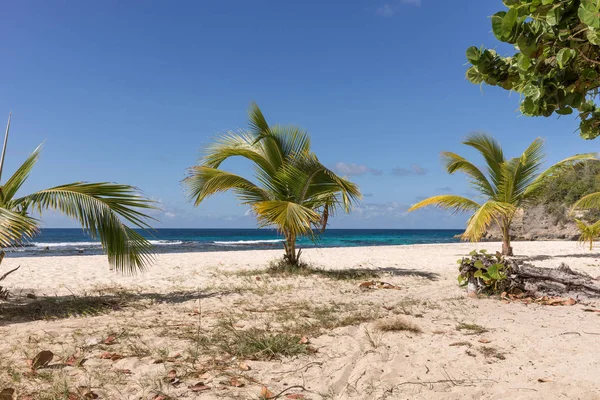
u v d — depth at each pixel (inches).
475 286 255.4
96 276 364.8
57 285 311.7
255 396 103.0
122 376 115.5
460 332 161.6
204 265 457.1
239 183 350.6
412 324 170.9
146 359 130.3
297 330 164.1
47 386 108.0
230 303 230.8
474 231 447.8
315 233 367.9
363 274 354.9
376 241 1710.1
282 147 365.4
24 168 225.1
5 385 108.3
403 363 126.3
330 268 419.8
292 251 385.7
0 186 212.8
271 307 215.9
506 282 249.8
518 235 1405.0
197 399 101.1
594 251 642.8
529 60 62.5
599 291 234.7
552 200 1326.3
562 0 55.6
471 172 510.6
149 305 227.6
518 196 501.0
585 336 155.3
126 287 298.8
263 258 555.5
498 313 198.5
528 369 121.6
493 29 60.0
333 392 106.1
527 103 63.3
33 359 121.4
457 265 446.0
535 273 250.7
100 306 221.3
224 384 110.1
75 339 151.0
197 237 2378.2
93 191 226.2
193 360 126.6
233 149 362.6
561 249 705.6
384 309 208.1
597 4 48.4
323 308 211.6
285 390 106.1
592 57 61.2
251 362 127.6
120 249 223.8
